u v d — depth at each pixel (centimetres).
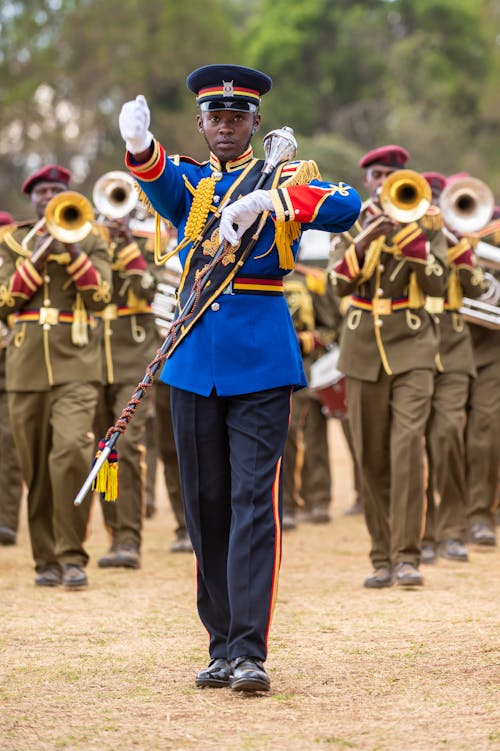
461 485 2483
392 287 2184
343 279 2189
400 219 2128
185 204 1488
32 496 2233
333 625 1803
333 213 1425
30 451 2212
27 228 2266
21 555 2680
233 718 1324
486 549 2669
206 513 1480
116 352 2550
